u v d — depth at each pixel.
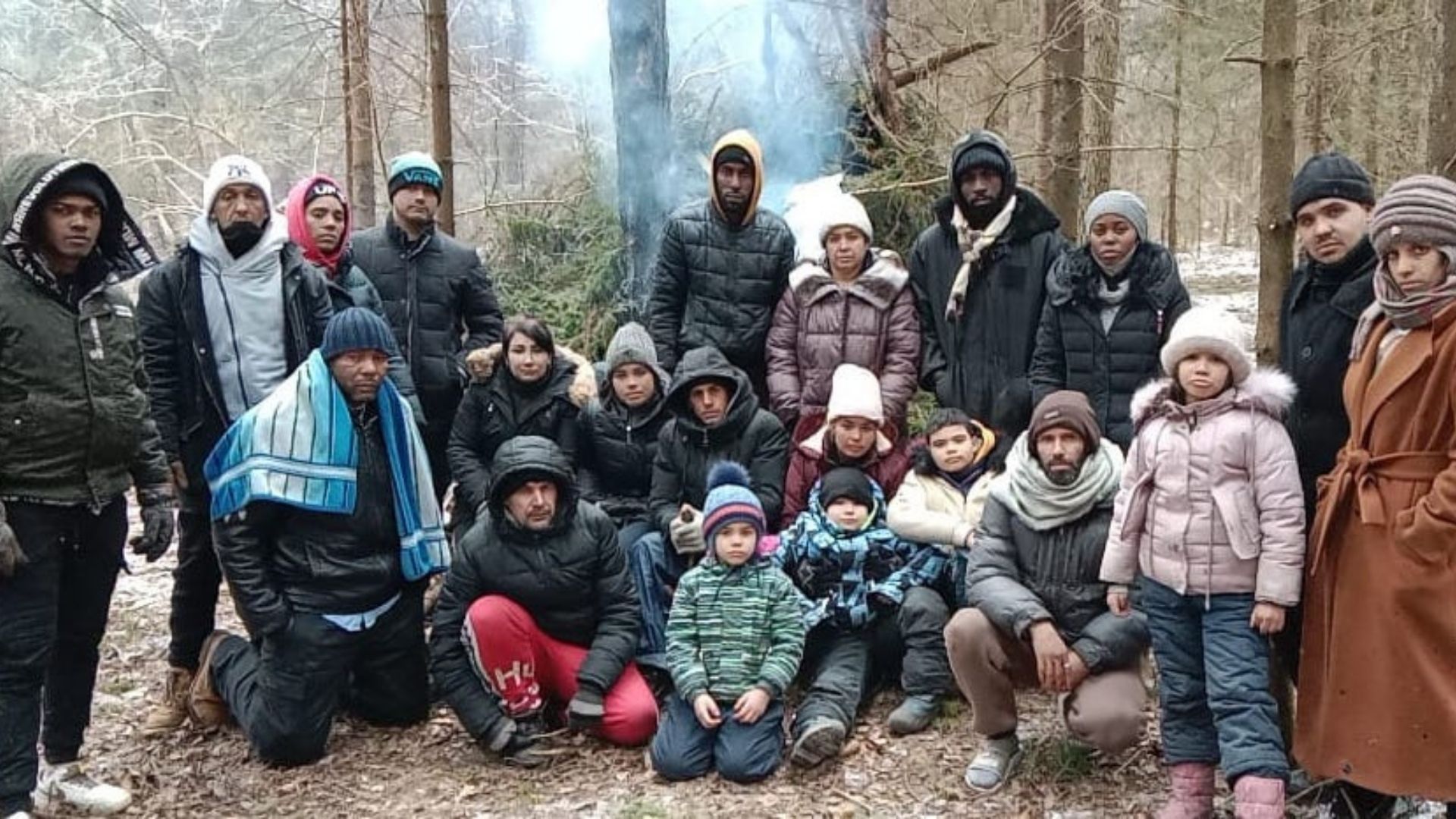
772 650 3.91
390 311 4.78
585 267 7.38
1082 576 3.68
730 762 3.76
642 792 3.73
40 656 3.38
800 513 4.43
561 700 4.22
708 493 4.25
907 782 3.73
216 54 12.74
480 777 3.88
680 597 3.97
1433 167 5.12
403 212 4.77
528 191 8.55
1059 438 3.65
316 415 3.92
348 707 4.38
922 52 8.47
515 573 4.02
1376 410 2.96
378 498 4.06
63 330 3.35
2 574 3.23
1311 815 3.38
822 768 3.84
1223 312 3.22
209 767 3.96
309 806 3.70
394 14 8.21
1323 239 3.20
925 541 4.14
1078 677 3.56
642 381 4.61
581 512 4.12
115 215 3.42
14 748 3.36
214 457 3.94
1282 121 3.59
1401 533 2.88
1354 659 3.01
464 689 3.97
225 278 4.08
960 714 4.11
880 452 4.40
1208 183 20.11
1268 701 3.12
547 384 4.70
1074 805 3.54
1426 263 2.84
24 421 3.29
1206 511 3.17
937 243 4.59
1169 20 11.02
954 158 4.41
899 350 4.59
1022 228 4.40
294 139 13.23
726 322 4.84
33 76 13.46
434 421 4.92
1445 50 5.05
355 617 3.99
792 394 4.68
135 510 6.77
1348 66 10.94
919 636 4.10
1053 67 8.46
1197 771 3.28
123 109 13.48
